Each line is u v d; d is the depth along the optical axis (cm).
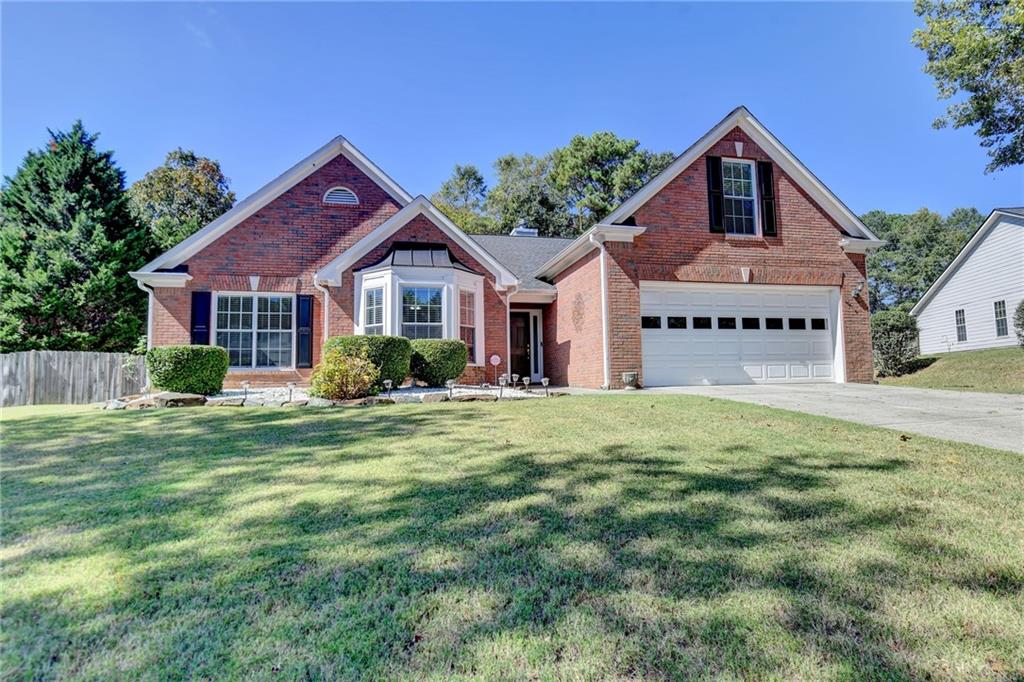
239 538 314
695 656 202
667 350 1298
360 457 511
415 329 1245
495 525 333
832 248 1394
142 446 566
